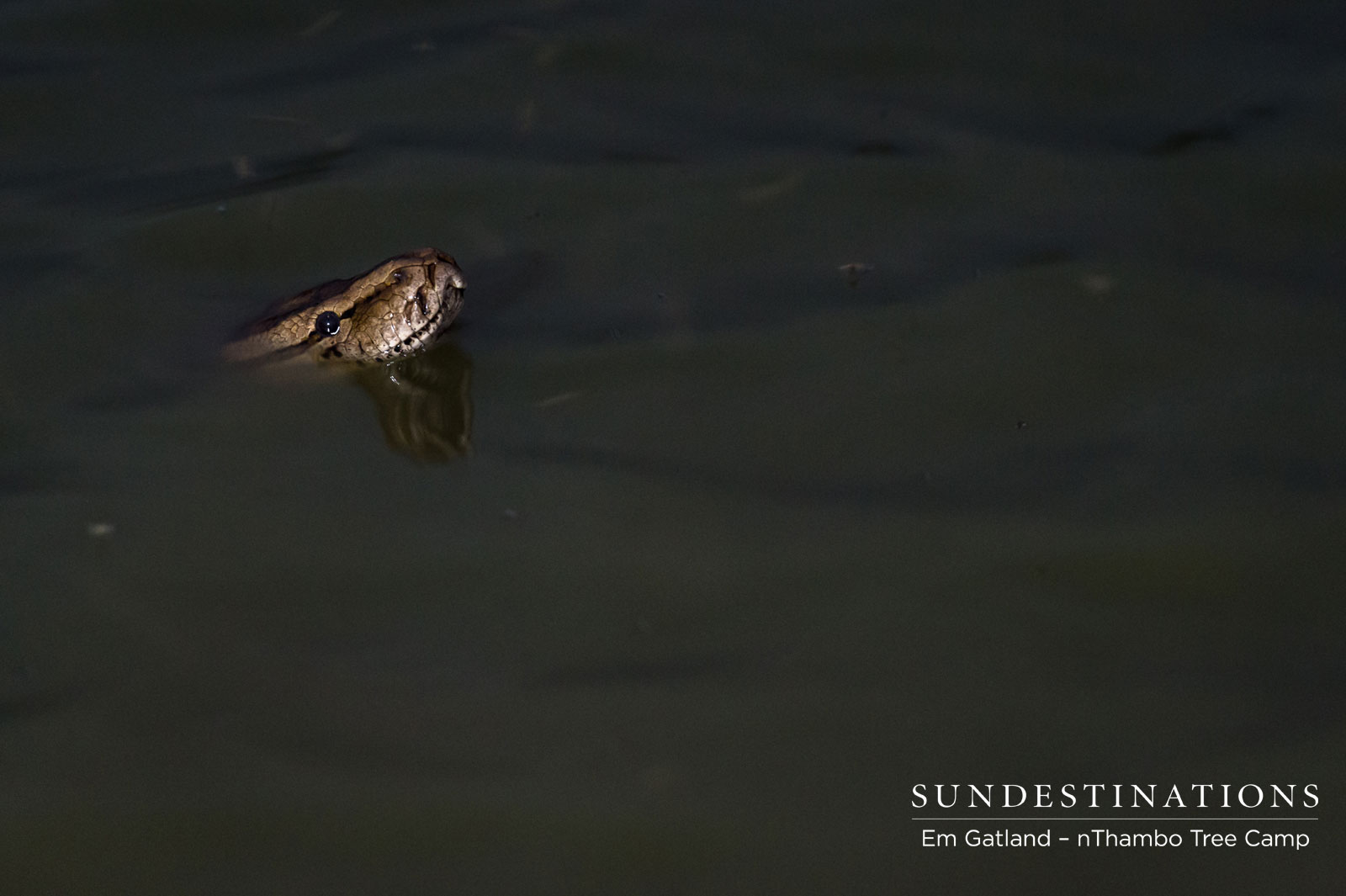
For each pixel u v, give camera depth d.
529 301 14.40
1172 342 13.44
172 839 9.40
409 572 11.23
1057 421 12.58
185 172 16.59
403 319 13.54
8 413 13.03
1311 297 14.00
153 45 18.97
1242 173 15.93
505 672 10.41
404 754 9.86
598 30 19.08
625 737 9.95
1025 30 18.81
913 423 12.61
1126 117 17.11
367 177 16.34
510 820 9.45
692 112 17.50
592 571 11.20
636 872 9.20
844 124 17.16
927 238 15.11
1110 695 10.14
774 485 12.02
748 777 9.70
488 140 17.02
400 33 19.17
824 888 9.07
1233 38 18.52
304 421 13.09
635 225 15.51
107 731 10.02
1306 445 12.14
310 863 9.26
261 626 10.79
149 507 11.92
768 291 14.39
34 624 10.79
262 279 14.98
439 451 12.52
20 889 9.12
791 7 19.48
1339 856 9.14
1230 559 11.07
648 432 12.63
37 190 16.36
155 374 13.66
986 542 11.34
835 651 10.52
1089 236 15.00
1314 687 10.11
